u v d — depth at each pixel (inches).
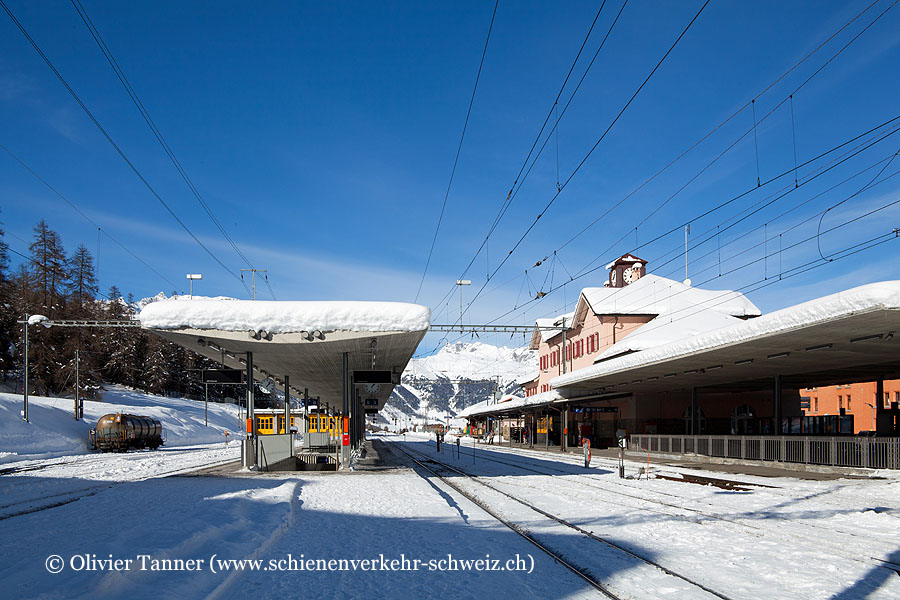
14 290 2738.7
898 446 745.0
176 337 784.9
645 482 737.0
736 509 486.3
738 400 1695.4
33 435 1448.1
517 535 372.2
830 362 989.8
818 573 278.4
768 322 729.0
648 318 1899.6
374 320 745.0
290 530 386.9
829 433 1402.6
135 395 3316.9
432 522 420.2
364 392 1850.4
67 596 206.5
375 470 906.1
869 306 579.8
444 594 246.7
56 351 2847.0
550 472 916.6
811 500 539.5
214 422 3351.4
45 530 369.1
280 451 994.1
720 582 263.4
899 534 374.0
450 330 1476.4
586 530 388.5
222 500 492.7
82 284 3353.8
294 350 872.9
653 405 1656.0
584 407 1720.0
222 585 242.5
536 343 2709.2
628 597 242.8
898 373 1191.6
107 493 581.0
